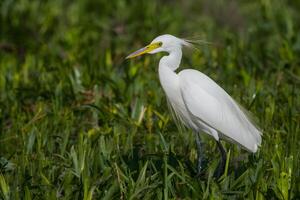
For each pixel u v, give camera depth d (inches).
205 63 592.7
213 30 713.6
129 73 543.5
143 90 511.8
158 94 491.5
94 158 375.9
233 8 768.9
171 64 391.5
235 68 581.6
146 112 468.1
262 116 451.2
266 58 605.6
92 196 357.1
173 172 347.6
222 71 574.6
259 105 473.1
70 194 350.6
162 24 727.7
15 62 614.9
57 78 538.9
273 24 697.0
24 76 567.8
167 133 441.1
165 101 486.3
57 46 673.0
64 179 357.1
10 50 701.9
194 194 343.9
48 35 733.3
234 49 611.8
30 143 414.6
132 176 367.9
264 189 346.9
